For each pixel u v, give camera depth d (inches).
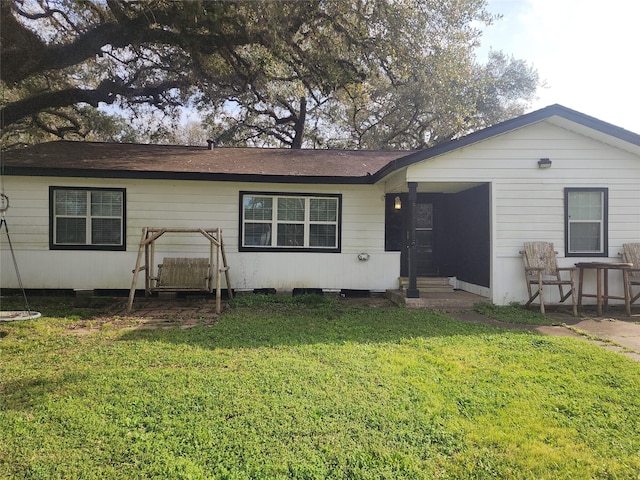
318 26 470.3
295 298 335.6
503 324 258.2
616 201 319.9
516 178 318.7
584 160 319.6
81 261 355.3
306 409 123.5
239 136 929.5
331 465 96.3
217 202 367.6
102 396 133.1
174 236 363.9
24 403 127.8
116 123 788.0
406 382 146.9
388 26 437.1
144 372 155.9
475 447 105.3
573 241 323.0
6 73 407.5
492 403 131.3
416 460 98.7
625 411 127.0
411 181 315.3
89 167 339.0
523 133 318.3
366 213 379.2
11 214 348.5
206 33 441.1
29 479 90.6
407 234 390.3
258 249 370.6
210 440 105.7
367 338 213.0
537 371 162.2
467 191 376.2
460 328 238.4
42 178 349.4
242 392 136.4
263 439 106.5
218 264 297.1
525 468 96.5
